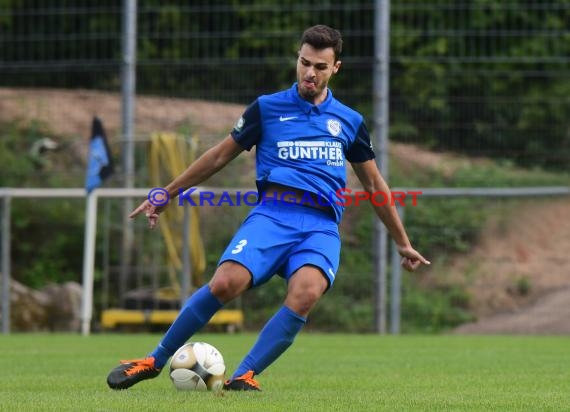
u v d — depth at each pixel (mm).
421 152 49375
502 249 47938
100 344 37125
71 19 61781
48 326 47906
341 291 46656
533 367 27859
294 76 50250
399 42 52156
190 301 19203
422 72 50062
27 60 61875
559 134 49562
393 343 38719
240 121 19656
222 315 45688
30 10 61656
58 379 23422
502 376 24828
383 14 45250
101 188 50625
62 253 51938
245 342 38562
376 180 20359
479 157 49438
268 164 19484
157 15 54250
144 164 50594
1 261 48656
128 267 47281
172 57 54094
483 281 47531
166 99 51000
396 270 45094
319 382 22906
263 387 21562
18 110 58094
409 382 23031
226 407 16688
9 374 24984
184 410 16266
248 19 53281
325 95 19828
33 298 48125
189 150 47031
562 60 45969
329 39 19078
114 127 56875
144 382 22172
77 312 48156
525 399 19188
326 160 19438
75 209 52156
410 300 46781
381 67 45250
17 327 47312
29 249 51906
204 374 19531
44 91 59094
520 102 49406
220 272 18703
